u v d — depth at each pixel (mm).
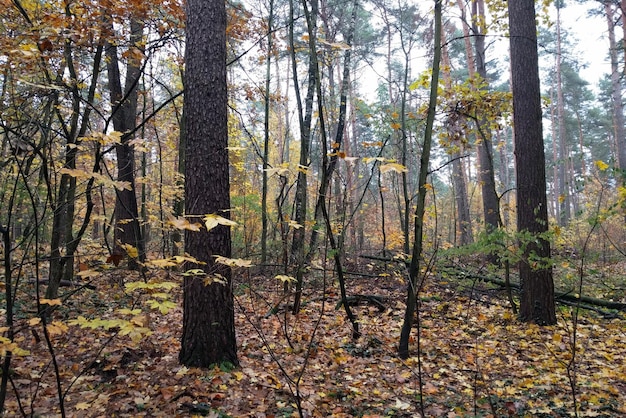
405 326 5406
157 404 3850
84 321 2332
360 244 15492
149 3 5734
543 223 6898
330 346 5805
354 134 18125
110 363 4809
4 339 2201
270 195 15500
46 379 4246
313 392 4336
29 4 6121
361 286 9344
